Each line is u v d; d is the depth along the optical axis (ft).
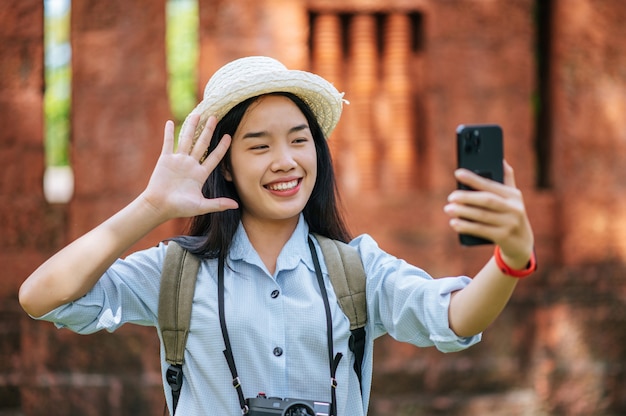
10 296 22.49
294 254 8.05
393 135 22.27
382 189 22.26
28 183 22.54
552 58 23.17
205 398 7.72
